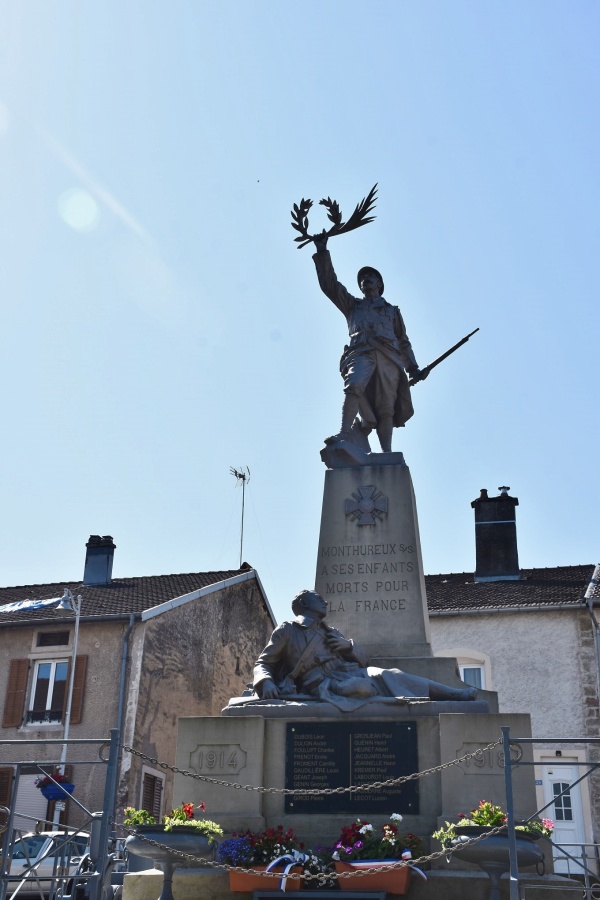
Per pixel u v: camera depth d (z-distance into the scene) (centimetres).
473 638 2323
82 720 2212
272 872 809
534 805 897
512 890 705
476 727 930
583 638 2255
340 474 1202
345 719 956
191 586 2603
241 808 930
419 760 933
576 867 2022
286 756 952
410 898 822
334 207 1284
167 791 2250
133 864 969
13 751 2217
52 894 841
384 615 1123
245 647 2756
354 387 1230
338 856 825
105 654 2264
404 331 1293
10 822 817
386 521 1168
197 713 2428
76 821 2102
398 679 991
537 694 2238
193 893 847
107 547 2750
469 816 847
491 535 2602
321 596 1078
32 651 2314
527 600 2344
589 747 2145
